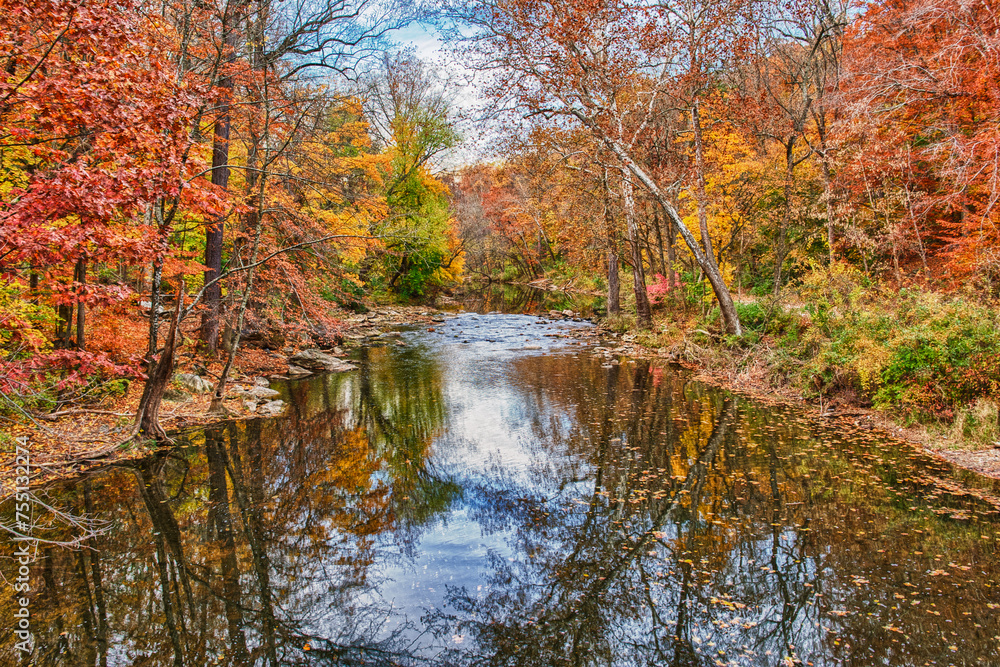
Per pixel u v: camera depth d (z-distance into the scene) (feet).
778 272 52.19
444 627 14.06
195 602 15.15
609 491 22.45
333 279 53.26
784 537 18.26
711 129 59.41
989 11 32.63
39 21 15.24
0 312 19.84
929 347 28.25
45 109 15.26
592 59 46.19
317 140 41.37
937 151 34.63
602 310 88.99
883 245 40.32
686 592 15.46
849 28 46.39
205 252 45.83
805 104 48.91
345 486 23.40
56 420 27.84
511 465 25.71
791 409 34.12
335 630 13.92
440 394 39.91
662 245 78.59
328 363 49.88
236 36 32.71
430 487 23.24
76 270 25.17
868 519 19.29
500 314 98.89
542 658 12.88
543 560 17.38
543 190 67.82
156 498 21.95
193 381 37.32
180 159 20.97
